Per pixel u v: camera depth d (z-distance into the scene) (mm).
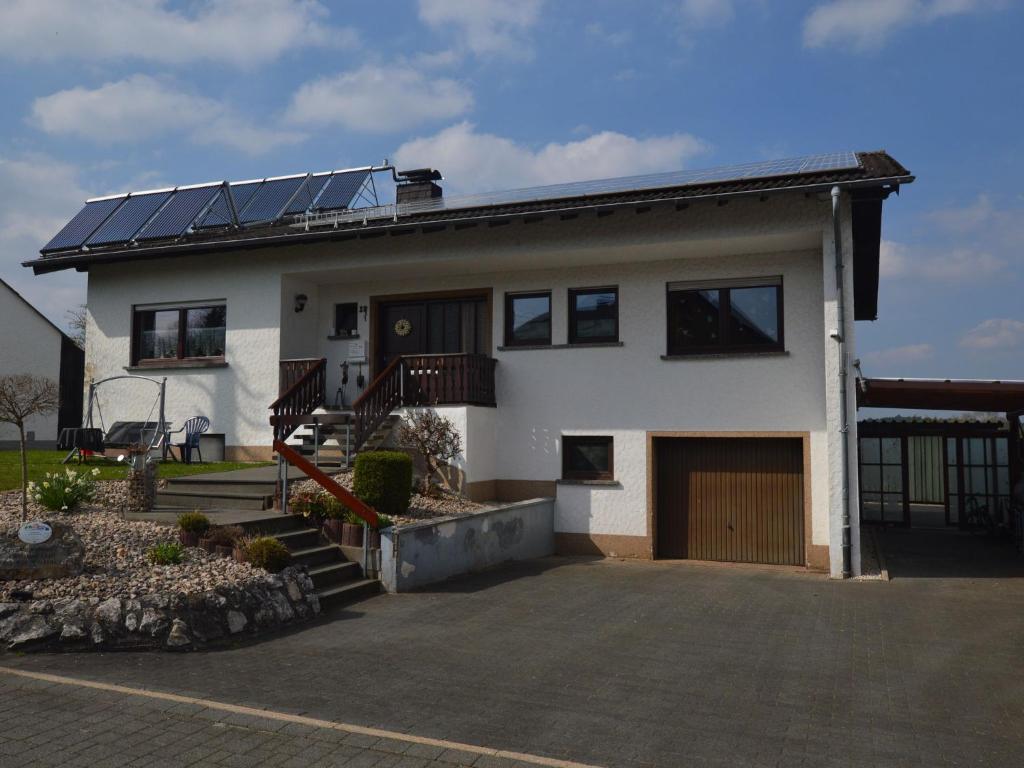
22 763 4668
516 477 15195
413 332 16609
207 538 9156
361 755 4914
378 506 11625
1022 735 5496
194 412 16891
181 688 6066
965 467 19734
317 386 16016
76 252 17750
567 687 6348
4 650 6723
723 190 12711
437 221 14164
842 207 12633
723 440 14336
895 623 8859
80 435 15258
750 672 6879
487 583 10797
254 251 16500
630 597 10062
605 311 15102
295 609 8422
